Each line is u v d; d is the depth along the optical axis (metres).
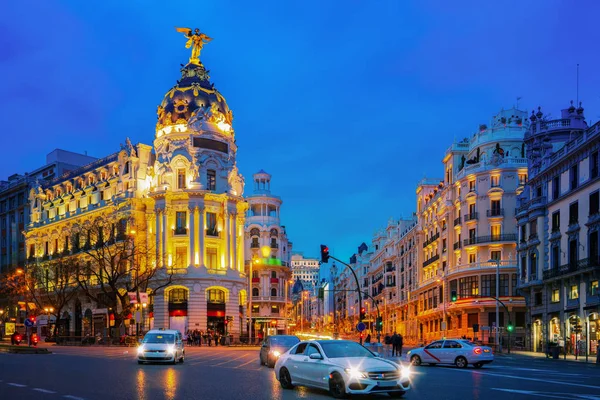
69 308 99.25
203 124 88.00
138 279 77.56
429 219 102.25
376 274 150.88
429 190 108.62
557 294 59.16
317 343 19.38
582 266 53.00
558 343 54.69
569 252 56.84
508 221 79.44
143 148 91.94
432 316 96.31
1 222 121.62
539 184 64.62
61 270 83.56
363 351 19.23
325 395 18.42
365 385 17.09
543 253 62.22
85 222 95.38
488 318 78.94
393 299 130.75
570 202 56.94
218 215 87.44
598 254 51.31
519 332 77.25
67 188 106.00
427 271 100.81
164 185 85.75
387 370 17.41
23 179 117.94
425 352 36.31
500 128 85.44
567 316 56.62
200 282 83.38
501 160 81.12
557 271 58.12
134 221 88.12
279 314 127.56
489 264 79.06
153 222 88.00
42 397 16.92
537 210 63.12
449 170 94.06
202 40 96.62
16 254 115.94
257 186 135.00
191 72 93.94
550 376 27.53
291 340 33.47
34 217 110.81
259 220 130.00
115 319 73.94
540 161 65.31
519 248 67.31
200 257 84.44
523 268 66.94
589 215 53.03
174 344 34.16
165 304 83.38
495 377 26.42
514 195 79.69
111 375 24.88
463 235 83.75
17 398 16.62
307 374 18.95
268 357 32.38
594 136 51.25
